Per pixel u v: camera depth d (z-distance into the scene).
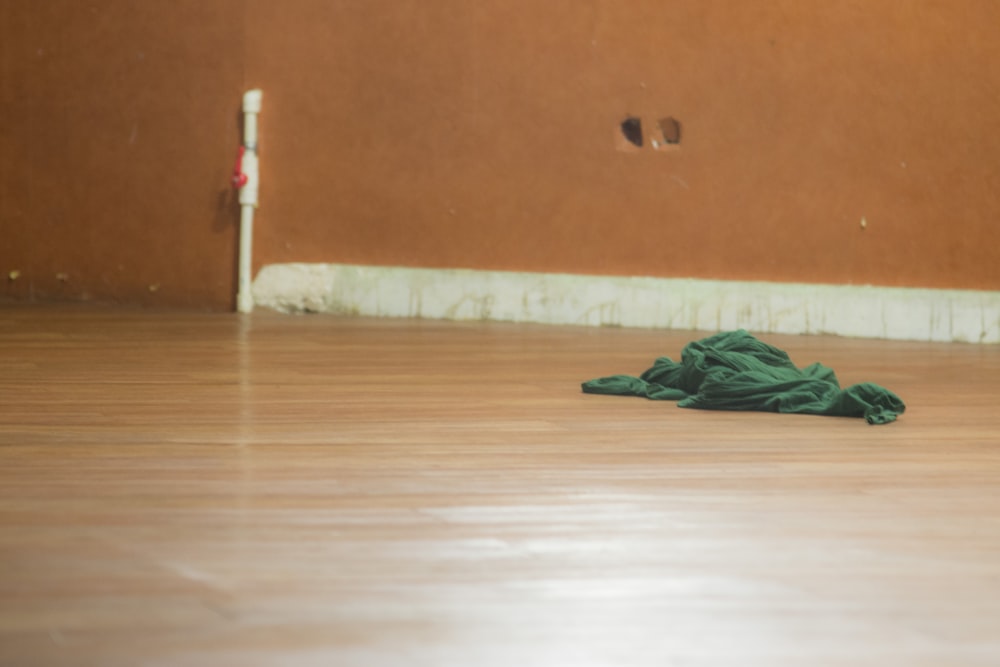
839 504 2.79
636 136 7.70
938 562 2.31
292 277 8.16
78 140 8.53
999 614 1.99
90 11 8.44
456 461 3.22
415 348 6.10
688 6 7.52
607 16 7.62
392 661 1.73
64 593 2.02
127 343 6.11
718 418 4.07
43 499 2.70
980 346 6.91
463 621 1.91
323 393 4.46
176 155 8.34
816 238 7.46
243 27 8.12
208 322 7.40
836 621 1.95
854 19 7.32
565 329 7.33
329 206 8.13
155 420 3.79
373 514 2.60
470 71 7.85
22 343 6.02
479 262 7.92
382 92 8.00
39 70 8.57
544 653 1.78
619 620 1.93
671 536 2.46
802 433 3.78
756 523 2.59
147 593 2.03
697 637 1.86
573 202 7.75
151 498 2.72
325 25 8.05
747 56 7.47
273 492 2.80
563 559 2.28
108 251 8.52
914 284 7.37
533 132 7.78
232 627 1.86
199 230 8.33
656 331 7.34
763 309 7.45
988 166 7.25
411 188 8.00
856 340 7.12
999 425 3.99
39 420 3.75
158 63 8.34
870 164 7.37
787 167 7.46
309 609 1.96
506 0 7.75
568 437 3.63
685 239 7.63
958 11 7.21
